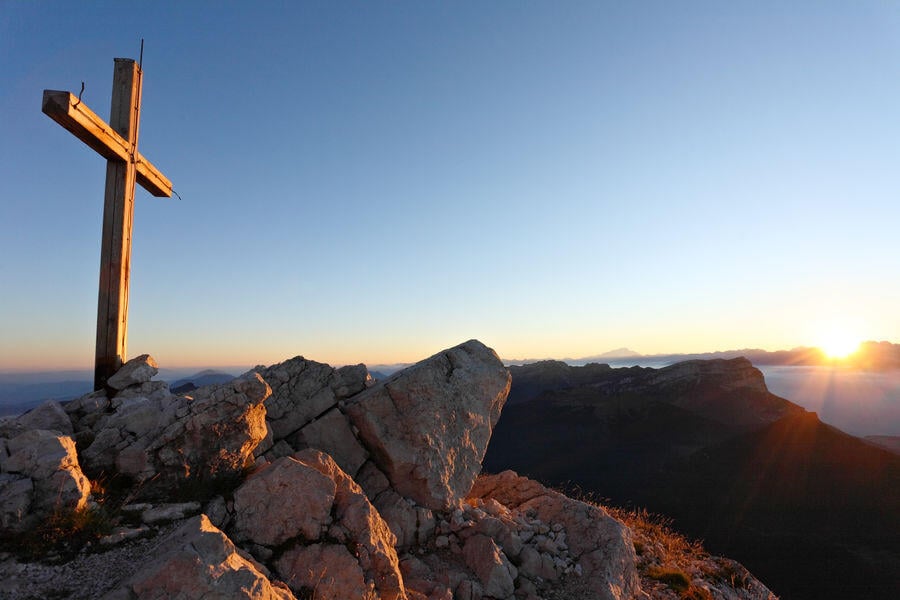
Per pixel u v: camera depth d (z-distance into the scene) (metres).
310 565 6.72
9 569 5.42
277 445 9.62
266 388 8.33
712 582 12.38
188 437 7.64
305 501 7.21
